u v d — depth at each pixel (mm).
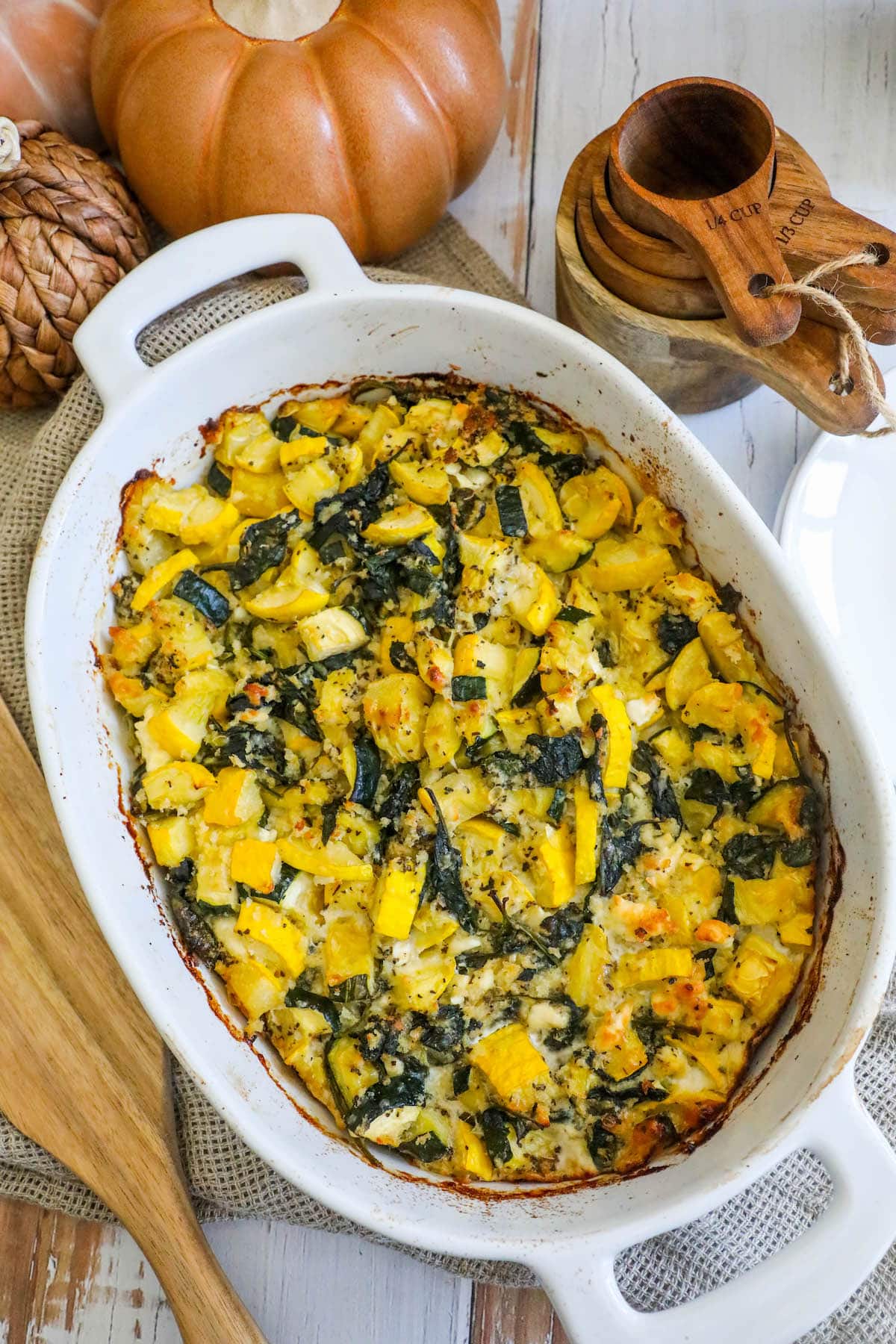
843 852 737
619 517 792
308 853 759
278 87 811
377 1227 704
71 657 767
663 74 900
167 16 825
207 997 759
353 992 752
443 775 762
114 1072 802
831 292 755
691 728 768
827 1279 694
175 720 771
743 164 792
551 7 904
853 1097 699
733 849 755
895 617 845
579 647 764
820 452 844
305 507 792
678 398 855
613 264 776
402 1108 746
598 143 799
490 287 868
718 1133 736
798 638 737
